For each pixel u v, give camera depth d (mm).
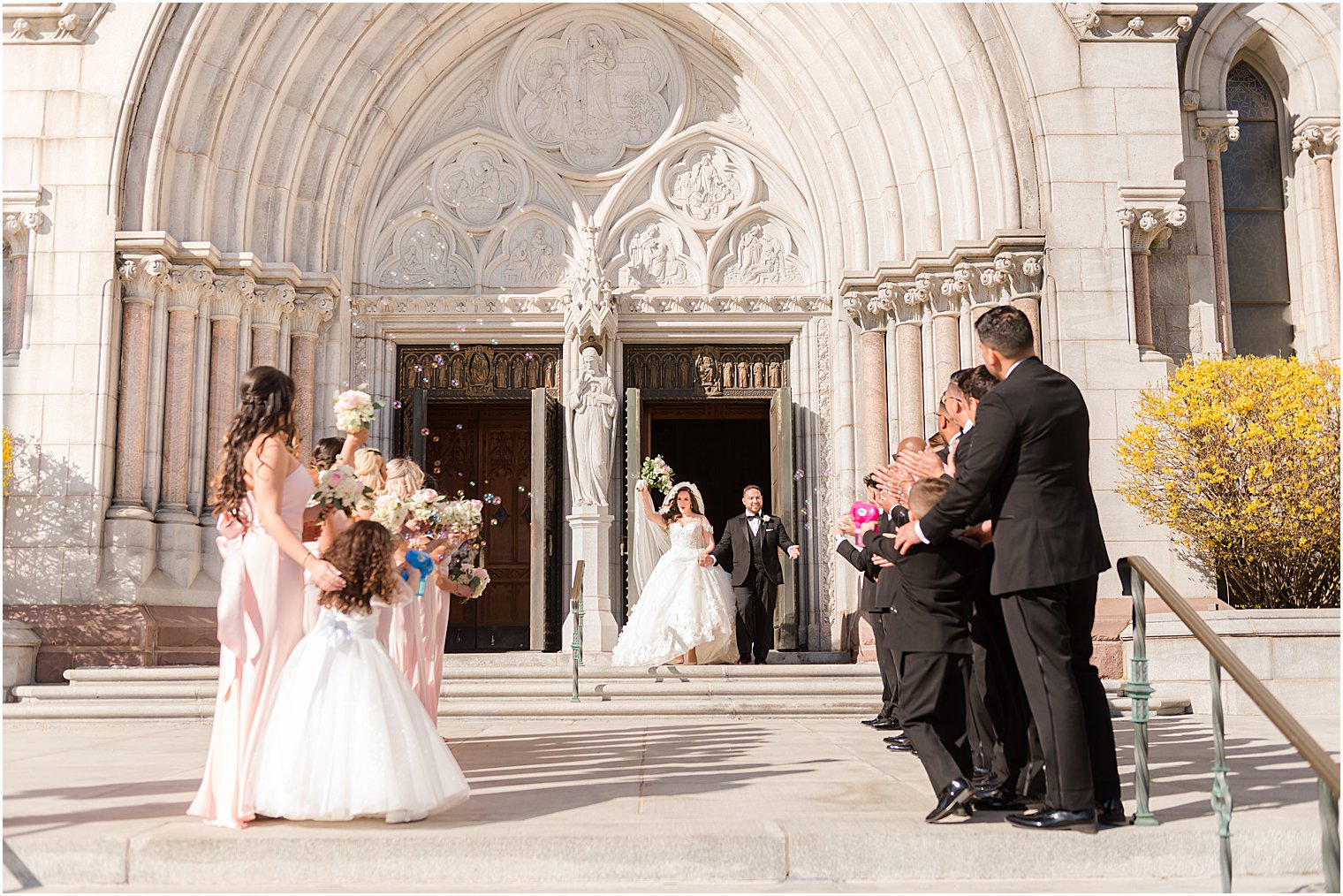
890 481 4898
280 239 11844
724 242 13422
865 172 12445
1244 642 8742
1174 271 11547
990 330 4422
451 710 8602
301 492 4508
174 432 10945
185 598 10695
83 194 10852
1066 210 11172
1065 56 11422
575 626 9078
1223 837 3777
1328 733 7152
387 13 12305
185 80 11164
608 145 13484
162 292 11016
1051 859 3945
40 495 10430
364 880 3857
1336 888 3234
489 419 15312
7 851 3857
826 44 12336
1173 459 9898
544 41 13531
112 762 6137
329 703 4148
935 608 4387
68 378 10617
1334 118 11891
